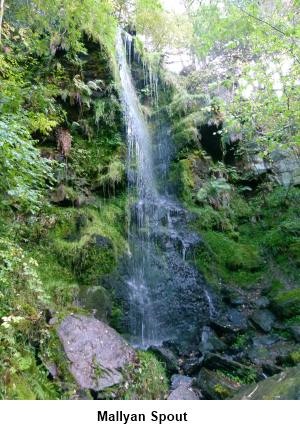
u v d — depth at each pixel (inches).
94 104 266.8
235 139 315.0
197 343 190.4
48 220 194.5
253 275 249.3
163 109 343.3
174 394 140.4
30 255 171.9
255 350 178.7
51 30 222.1
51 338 128.5
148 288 211.6
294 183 310.5
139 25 370.6
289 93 210.1
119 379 132.3
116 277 199.6
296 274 240.5
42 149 225.8
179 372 161.3
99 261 197.2
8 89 176.1
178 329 201.8
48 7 205.3
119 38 328.8
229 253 258.1
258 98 247.9
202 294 224.4
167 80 365.7
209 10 285.4
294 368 128.2
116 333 154.0
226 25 271.6
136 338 187.9
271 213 301.6
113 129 276.5
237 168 328.5
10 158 135.9
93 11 227.1
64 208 211.6
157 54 366.3
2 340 111.5
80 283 185.3
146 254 226.2
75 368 125.6
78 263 188.9
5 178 138.1
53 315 139.3
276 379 125.0
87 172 247.1
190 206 281.3
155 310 205.8
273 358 170.9
